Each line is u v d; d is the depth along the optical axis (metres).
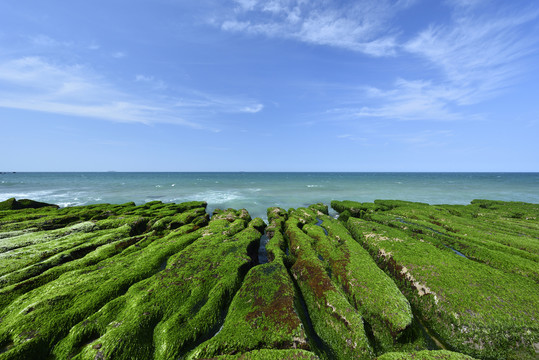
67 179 119.38
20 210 27.89
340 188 66.31
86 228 20.75
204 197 47.81
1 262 13.73
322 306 10.33
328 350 8.98
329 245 16.70
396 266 13.70
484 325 9.16
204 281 11.75
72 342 8.43
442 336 9.69
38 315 9.24
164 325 9.06
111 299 10.73
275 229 21.88
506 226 21.78
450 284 11.23
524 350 8.63
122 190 60.97
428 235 18.55
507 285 11.10
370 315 9.95
